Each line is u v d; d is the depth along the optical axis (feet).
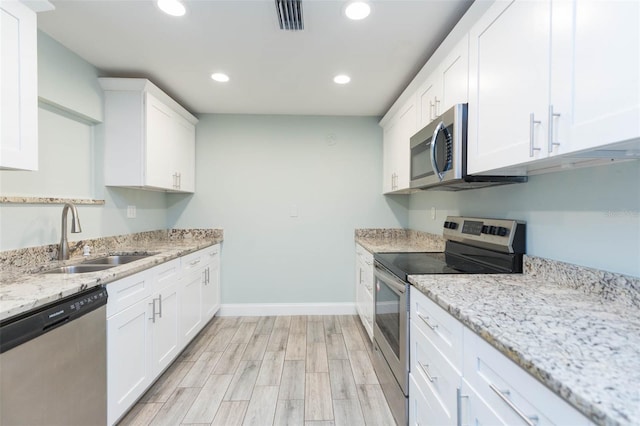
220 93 8.77
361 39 6.00
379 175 10.84
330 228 10.84
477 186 5.76
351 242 10.84
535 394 2.10
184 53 6.57
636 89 2.20
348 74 7.53
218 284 10.38
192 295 8.12
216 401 5.93
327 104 9.68
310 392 6.24
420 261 5.99
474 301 3.37
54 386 3.71
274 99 9.25
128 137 7.46
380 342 6.52
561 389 1.81
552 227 4.26
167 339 6.69
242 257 10.72
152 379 6.03
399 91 8.59
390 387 5.70
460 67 4.91
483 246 5.52
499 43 3.86
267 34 5.84
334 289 10.85
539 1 3.16
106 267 6.13
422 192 9.46
